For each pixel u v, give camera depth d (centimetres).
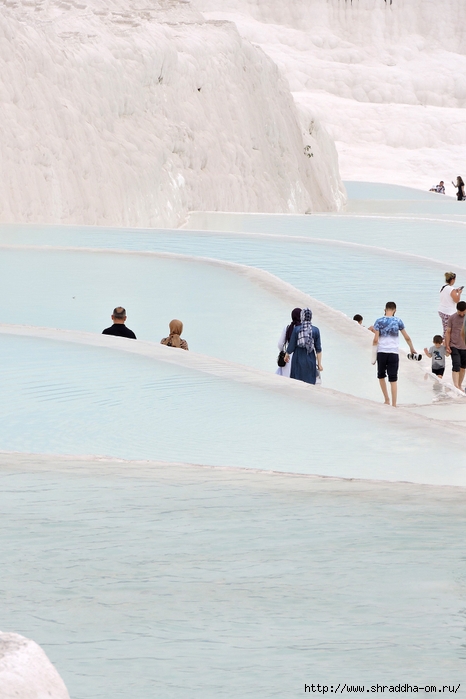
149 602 722
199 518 1078
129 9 10312
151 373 2481
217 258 5356
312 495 1241
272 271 5094
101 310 4094
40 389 2250
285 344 2945
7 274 4575
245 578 804
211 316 4031
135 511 1112
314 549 915
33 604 720
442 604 717
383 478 1556
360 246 5719
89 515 1092
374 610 701
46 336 3038
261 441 1814
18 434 1836
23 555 889
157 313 4047
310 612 692
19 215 6869
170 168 8619
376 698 516
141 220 8062
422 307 4559
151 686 536
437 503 1187
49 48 7681
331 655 591
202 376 2480
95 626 660
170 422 1964
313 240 5909
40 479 1339
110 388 2280
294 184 10425
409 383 3453
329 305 4538
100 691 527
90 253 5072
